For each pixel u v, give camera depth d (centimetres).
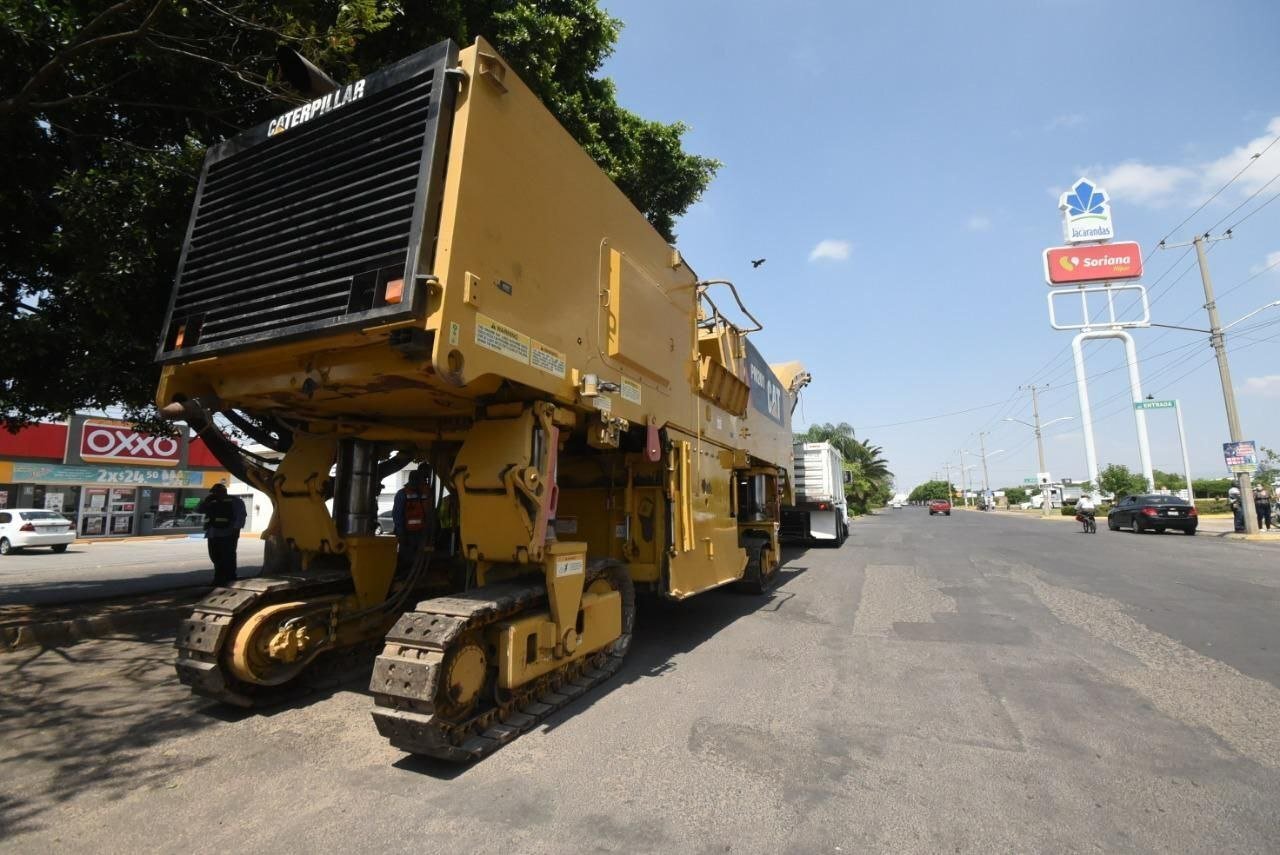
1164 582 1098
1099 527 2892
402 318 354
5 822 324
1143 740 433
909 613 873
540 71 930
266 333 407
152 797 352
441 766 392
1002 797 354
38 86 545
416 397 459
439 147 379
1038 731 450
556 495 475
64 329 697
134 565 1722
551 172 480
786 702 511
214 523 995
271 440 787
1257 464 2123
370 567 554
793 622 819
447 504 698
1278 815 335
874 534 2558
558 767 391
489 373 391
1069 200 4147
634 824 324
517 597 437
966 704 505
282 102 727
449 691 389
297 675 503
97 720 464
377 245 377
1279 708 491
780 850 303
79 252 652
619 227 592
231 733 443
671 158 1263
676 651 671
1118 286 4028
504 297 411
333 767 390
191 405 475
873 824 326
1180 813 337
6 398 751
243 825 322
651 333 635
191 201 671
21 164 717
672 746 423
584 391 493
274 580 497
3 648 645
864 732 449
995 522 3734
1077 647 676
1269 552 1591
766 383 1182
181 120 770
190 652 457
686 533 676
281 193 441
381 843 306
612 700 515
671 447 657
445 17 815
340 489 553
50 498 2817
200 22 638
